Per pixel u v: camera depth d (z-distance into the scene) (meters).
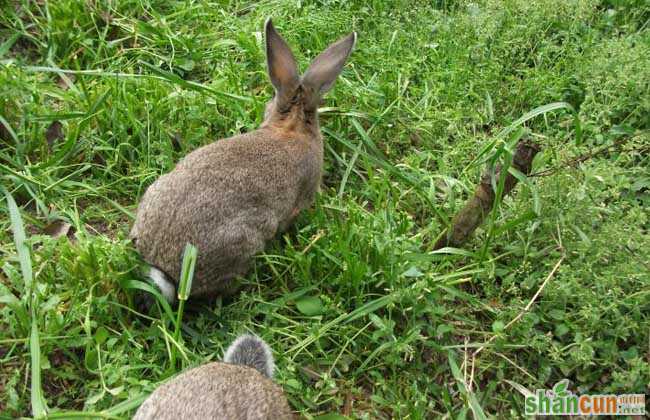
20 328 0.77
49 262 0.81
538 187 0.91
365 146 1.06
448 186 0.99
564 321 0.85
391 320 0.82
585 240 0.86
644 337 0.83
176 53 1.13
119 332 0.80
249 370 0.69
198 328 0.83
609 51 1.09
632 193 0.99
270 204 0.88
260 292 0.87
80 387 0.76
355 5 1.26
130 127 1.00
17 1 1.14
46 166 0.94
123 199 0.96
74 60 1.10
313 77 0.97
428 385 0.81
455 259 0.91
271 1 1.23
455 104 1.12
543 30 1.20
